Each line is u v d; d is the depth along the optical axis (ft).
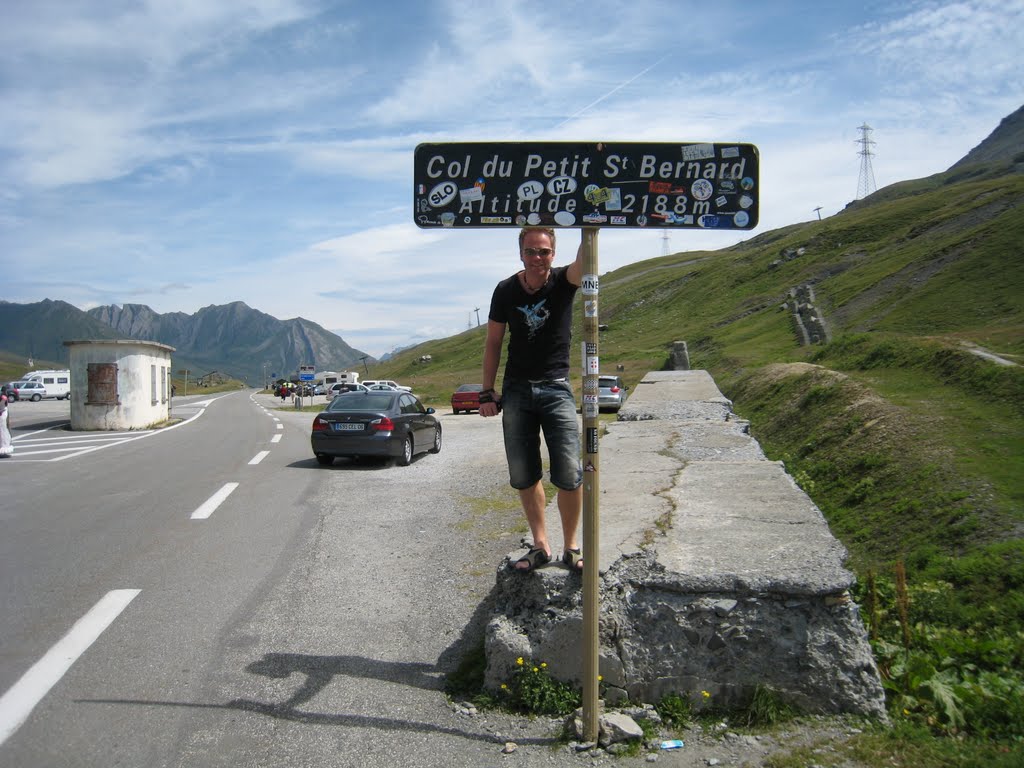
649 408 43.55
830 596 11.55
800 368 70.28
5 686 12.69
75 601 17.35
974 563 22.18
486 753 10.52
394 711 11.84
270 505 30.27
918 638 14.57
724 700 11.49
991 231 144.36
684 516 16.08
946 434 36.78
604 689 11.70
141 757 10.43
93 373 74.38
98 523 26.35
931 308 119.44
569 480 12.46
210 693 12.48
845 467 39.96
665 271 415.44
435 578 19.57
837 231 267.59
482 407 13.25
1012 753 10.11
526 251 12.04
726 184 10.93
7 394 49.03
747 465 22.50
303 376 293.43
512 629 12.31
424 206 11.03
